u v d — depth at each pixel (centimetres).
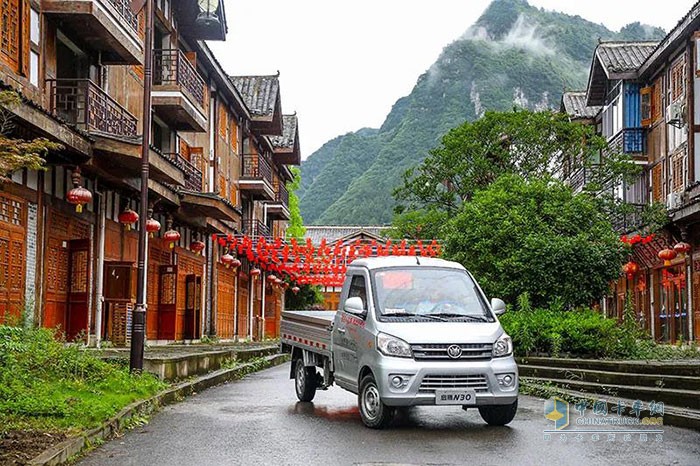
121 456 850
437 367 1009
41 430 885
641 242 2736
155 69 2381
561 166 3441
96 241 1961
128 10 1919
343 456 854
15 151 898
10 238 1516
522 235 2122
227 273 3631
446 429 1049
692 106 2562
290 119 4903
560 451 897
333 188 12838
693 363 1491
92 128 1695
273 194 4275
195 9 2639
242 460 830
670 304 2977
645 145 3231
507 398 1030
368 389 1057
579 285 2078
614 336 1819
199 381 1560
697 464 826
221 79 3228
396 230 3806
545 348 1897
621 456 869
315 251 3186
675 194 2841
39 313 1627
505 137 3469
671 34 2769
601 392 1388
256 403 1347
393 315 1075
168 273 2494
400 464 810
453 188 3700
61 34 1720
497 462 828
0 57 1437
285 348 1499
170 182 2091
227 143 3556
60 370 1221
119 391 1202
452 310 1108
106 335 2033
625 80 3250
